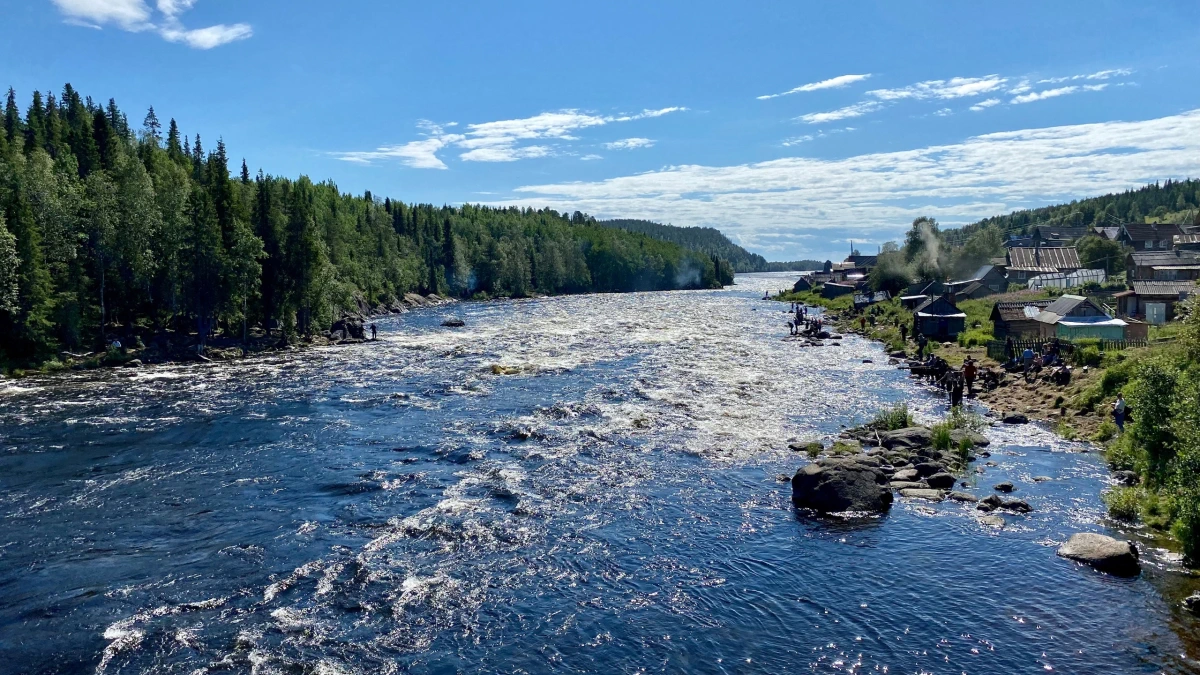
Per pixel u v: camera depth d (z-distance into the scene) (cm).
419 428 4153
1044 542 2369
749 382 5550
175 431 4144
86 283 7306
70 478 3247
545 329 10269
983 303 9656
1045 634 1805
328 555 2367
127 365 6769
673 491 2955
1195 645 1723
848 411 4488
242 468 3388
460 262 18825
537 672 1702
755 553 2344
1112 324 5734
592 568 2250
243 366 6869
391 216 19188
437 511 2752
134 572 2259
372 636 1872
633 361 6806
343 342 8794
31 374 6244
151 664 1753
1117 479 2998
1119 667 1652
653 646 1803
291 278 8619
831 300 15125
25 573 2264
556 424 4166
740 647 1792
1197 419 2203
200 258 7562
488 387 5478
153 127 16412
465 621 1942
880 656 1733
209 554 2391
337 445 3794
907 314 9588
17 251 6444
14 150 9725
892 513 2678
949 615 1916
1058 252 12000
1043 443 3625
